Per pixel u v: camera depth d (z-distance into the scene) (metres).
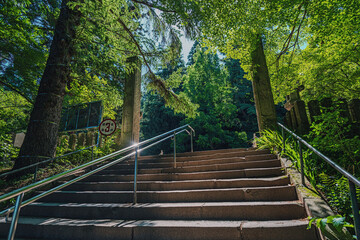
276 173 3.85
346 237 1.89
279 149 4.66
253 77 6.52
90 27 6.41
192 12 5.93
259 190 3.20
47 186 4.57
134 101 7.64
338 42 6.89
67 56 6.39
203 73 23.11
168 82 8.96
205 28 6.28
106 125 6.48
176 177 4.37
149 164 5.38
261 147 5.15
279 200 3.07
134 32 7.42
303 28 9.12
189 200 3.43
